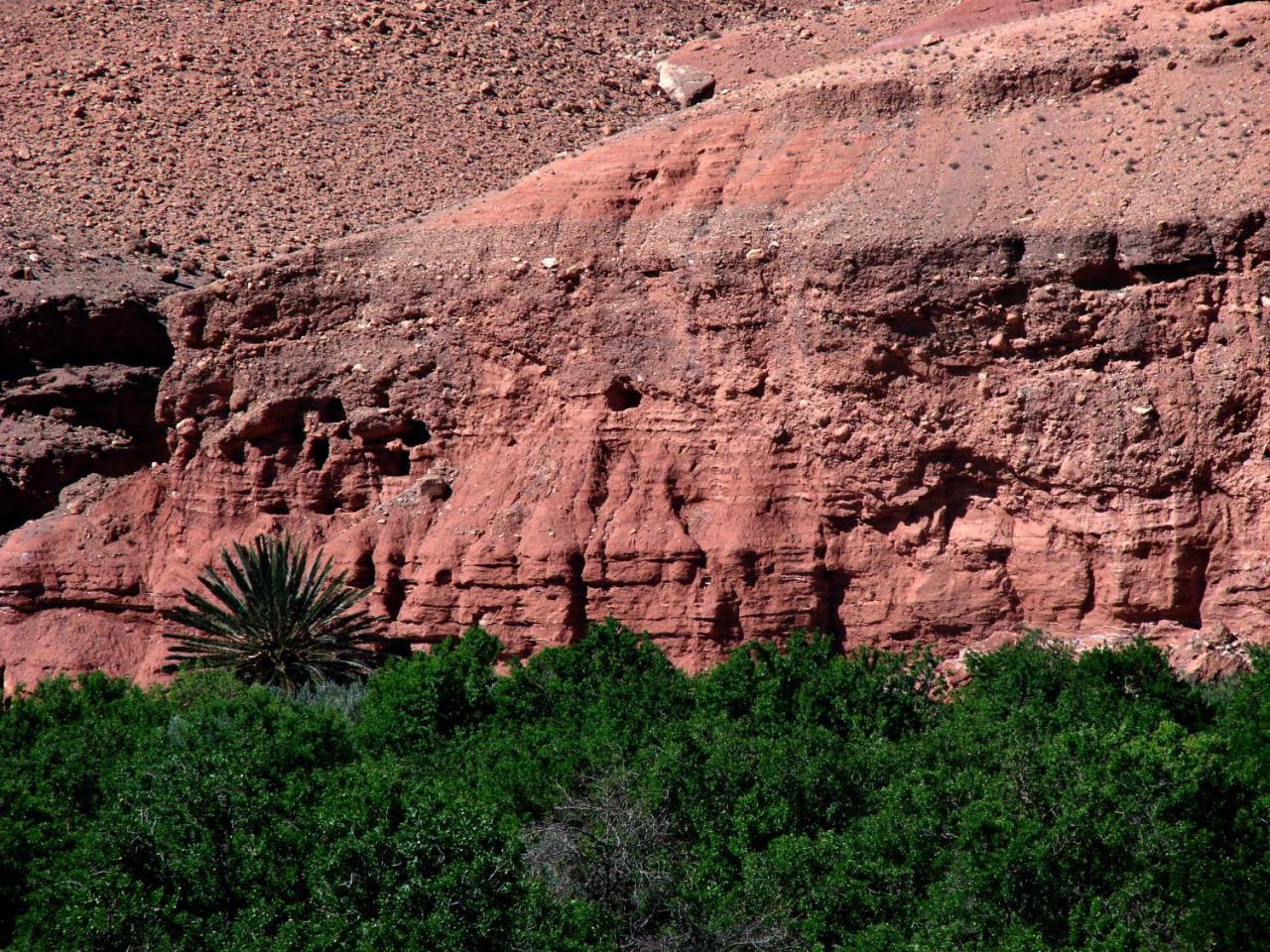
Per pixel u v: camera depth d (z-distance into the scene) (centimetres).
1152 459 5128
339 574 6150
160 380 7162
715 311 5809
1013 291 5341
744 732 4459
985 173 5641
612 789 4131
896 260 5453
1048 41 6012
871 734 4494
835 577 5600
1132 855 3503
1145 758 3647
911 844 3722
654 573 5719
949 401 5416
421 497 6241
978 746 4106
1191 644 4997
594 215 6156
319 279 6594
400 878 3528
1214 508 5091
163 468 6962
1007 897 3478
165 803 3816
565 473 5956
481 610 5912
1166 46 5816
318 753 4494
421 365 6344
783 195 5900
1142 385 5175
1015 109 5853
